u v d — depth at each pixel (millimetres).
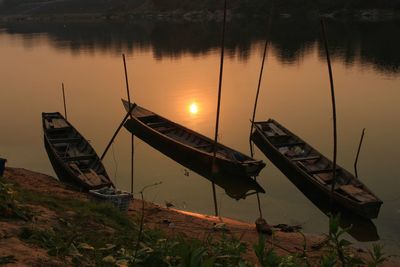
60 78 53875
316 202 19672
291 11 118625
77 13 194125
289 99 39562
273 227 15703
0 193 8641
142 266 6973
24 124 34000
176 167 24688
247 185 21922
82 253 7348
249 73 52969
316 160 22891
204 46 77438
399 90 41125
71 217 9820
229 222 15812
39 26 148250
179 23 127562
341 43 72062
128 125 33094
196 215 16672
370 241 15844
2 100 42906
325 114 34031
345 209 18562
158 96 42406
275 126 28969
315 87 44188
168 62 63500
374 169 22453
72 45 87500
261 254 5121
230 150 24938
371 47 66062
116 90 45875
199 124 32594
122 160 25703
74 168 21109
